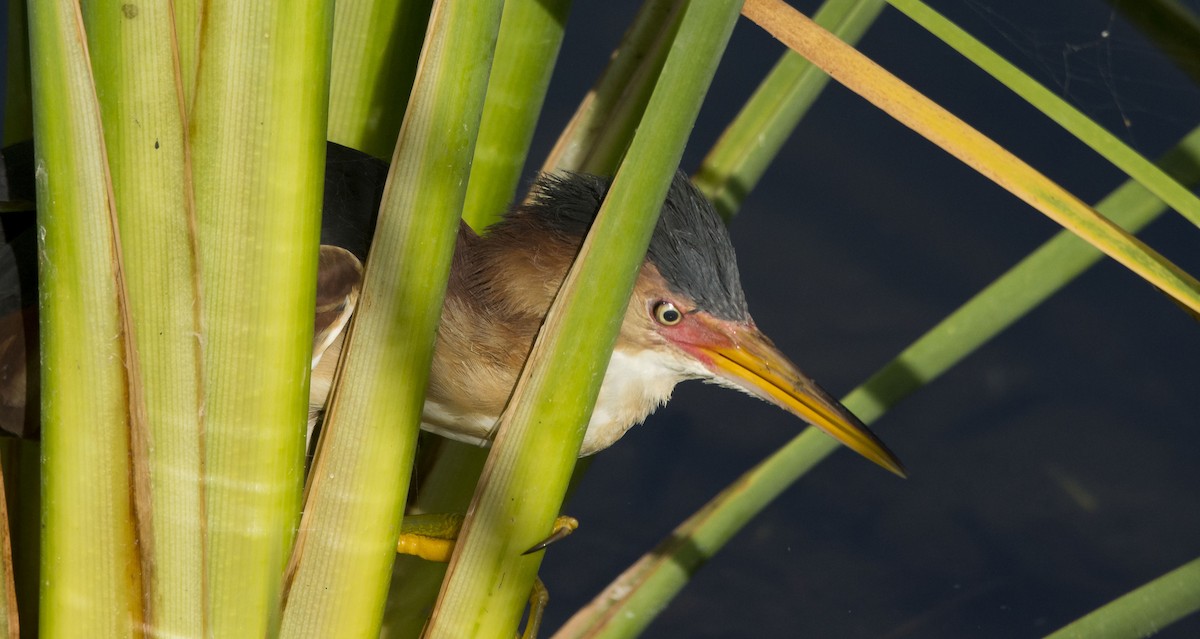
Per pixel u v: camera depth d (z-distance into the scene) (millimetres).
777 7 3496
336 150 3578
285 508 3484
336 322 3586
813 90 3600
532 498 3496
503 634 3506
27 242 3576
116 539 3482
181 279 3471
